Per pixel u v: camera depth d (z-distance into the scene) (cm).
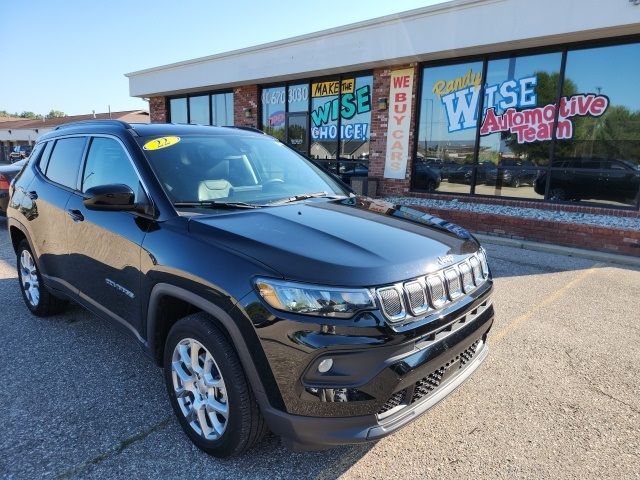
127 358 360
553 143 944
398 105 1141
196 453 254
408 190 1152
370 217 293
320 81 1327
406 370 212
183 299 243
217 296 225
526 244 780
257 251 226
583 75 896
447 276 241
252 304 212
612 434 276
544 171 958
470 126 1053
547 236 787
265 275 214
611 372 351
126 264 288
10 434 267
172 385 267
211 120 1686
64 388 317
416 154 1146
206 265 233
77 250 342
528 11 858
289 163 381
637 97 847
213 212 276
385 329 207
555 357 375
